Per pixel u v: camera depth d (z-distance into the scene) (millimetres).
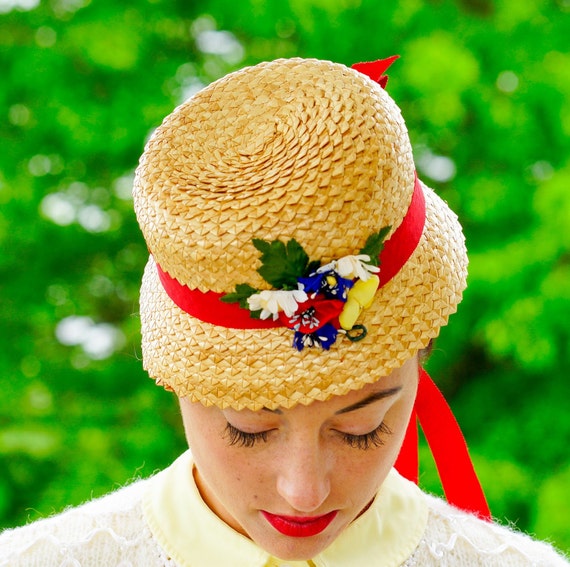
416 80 4430
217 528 1792
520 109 4562
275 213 1420
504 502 4348
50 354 4785
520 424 4582
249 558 1764
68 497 4246
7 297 4805
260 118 1550
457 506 2033
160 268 1569
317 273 1427
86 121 4547
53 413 4602
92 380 4695
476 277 4320
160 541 1811
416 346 1515
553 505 4203
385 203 1458
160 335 1571
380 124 1472
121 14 4637
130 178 4773
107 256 4891
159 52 4746
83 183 4770
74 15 4629
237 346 1479
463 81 4434
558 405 4582
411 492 1988
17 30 4656
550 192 4277
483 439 4598
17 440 4359
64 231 4727
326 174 1424
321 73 1548
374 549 1865
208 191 1471
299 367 1459
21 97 4652
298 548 1579
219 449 1552
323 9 4520
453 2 4695
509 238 4477
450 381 4805
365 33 4594
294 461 1494
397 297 1506
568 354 4449
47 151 4727
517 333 4285
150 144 1577
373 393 1495
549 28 4645
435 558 1919
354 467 1552
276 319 1457
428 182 4691
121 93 4625
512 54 4590
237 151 1535
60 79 4602
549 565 1985
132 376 4707
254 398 1468
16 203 4688
